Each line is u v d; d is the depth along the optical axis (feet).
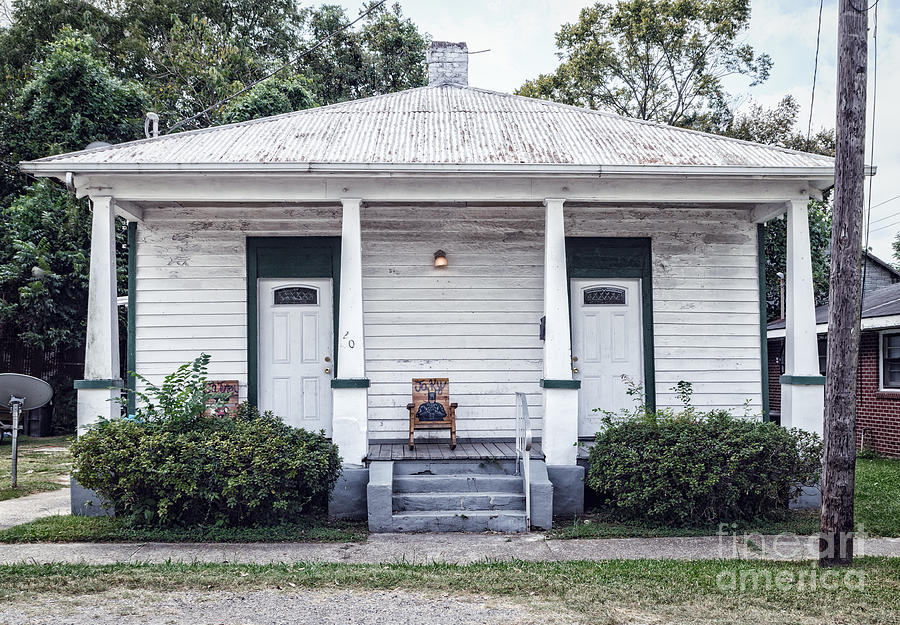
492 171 29.45
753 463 27.35
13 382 36.45
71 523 27.68
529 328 35.35
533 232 35.53
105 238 29.84
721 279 35.86
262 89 72.13
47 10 87.30
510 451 31.58
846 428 22.36
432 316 35.22
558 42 100.22
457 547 25.23
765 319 35.78
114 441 26.32
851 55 22.48
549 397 29.89
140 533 26.21
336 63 98.73
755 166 29.86
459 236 35.45
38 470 41.98
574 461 29.78
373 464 29.43
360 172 29.30
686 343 35.55
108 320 29.53
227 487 25.54
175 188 30.25
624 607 18.37
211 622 17.17
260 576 20.61
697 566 22.27
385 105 40.37
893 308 47.98
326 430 35.04
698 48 94.53
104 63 77.71
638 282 35.86
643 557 23.82
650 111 99.35
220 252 35.17
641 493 27.35
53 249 63.16
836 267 22.62
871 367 52.01
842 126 22.59
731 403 35.53
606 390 35.55
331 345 35.35
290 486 26.53
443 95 43.09
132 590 19.49
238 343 34.96
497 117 38.06
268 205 34.96
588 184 30.86
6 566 21.71
